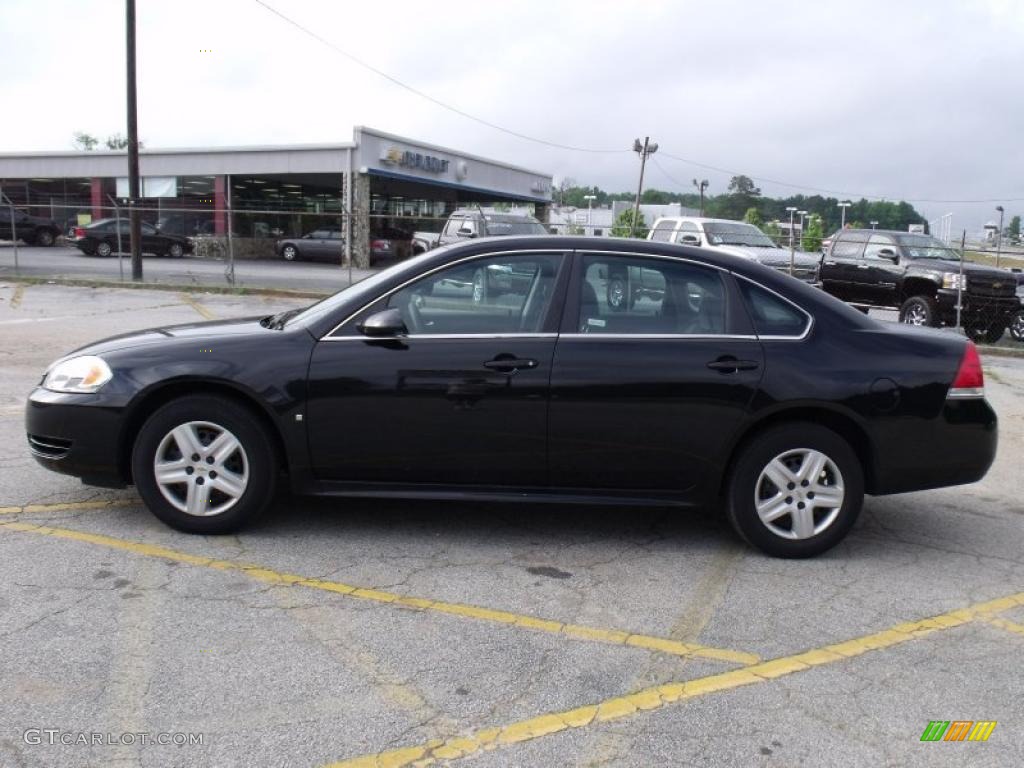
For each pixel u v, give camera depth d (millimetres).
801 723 3215
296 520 5188
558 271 4770
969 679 3584
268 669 3463
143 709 3152
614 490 4785
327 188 43969
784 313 4809
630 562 4742
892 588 4508
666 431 4656
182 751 2918
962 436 4797
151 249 34625
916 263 16422
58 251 36406
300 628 3822
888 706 3355
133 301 17359
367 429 4656
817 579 4594
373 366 4625
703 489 4762
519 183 48812
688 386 4621
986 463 4875
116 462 4777
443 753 2959
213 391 4785
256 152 36188
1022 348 15414
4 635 3654
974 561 4934
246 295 19281
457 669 3525
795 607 4238
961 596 4430
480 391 4609
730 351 4672
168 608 3963
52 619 3812
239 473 4793
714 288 4816
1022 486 6559
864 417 4691
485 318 4730
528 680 3459
